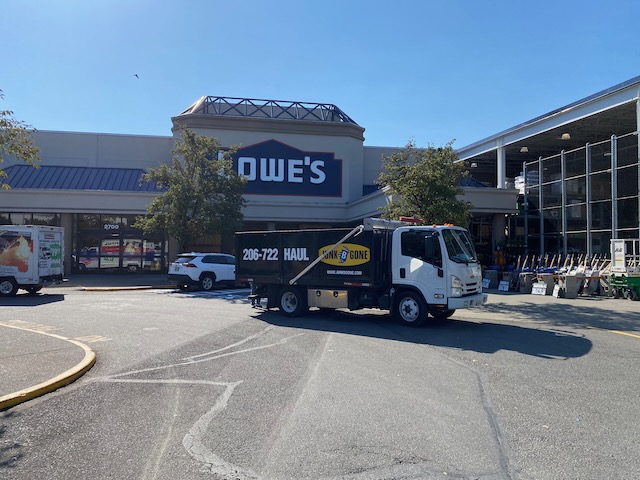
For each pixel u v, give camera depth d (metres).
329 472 4.09
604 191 23.69
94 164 33.97
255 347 9.27
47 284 19.58
